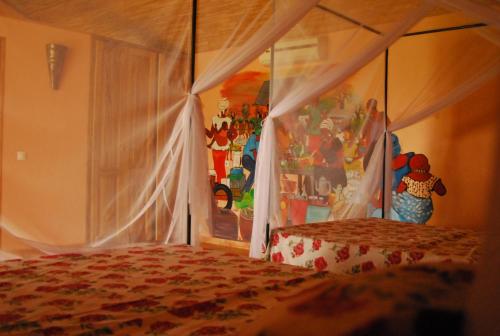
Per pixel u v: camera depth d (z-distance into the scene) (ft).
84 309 4.65
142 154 11.64
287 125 14.87
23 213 9.82
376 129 15.34
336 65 11.19
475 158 14.65
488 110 14.39
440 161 15.26
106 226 11.05
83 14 10.25
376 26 11.22
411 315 2.39
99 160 10.99
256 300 5.15
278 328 2.39
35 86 9.84
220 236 19.75
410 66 15.58
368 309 2.39
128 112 11.43
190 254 7.81
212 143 20.15
